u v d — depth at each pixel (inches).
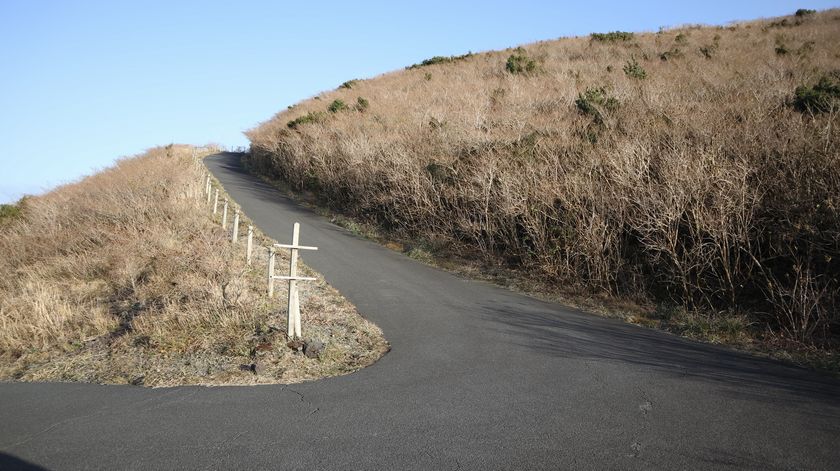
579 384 264.2
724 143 518.3
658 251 471.5
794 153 457.4
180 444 203.5
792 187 434.6
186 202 773.9
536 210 556.1
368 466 182.5
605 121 732.0
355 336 352.2
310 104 1670.8
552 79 1202.6
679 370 286.8
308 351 308.7
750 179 463.8
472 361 305.1
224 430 215.5
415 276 550.0
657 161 544.4
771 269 428.1
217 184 1136.2
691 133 590.2
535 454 188.7
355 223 833.5
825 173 424.5
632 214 513.0
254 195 1066.1
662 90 866.8
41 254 645.9
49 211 765.9
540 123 818.8
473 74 1520.7
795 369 289.1
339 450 195.3
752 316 398.3
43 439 212.5
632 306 445.7
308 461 187.3
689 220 451.5
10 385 293.7
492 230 618.8
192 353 316.8
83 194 867.4
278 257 577.6
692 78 964.0
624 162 538.0
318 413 231.9
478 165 693.3
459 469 179.2
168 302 402.9
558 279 519.5
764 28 1533.0
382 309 423.8
